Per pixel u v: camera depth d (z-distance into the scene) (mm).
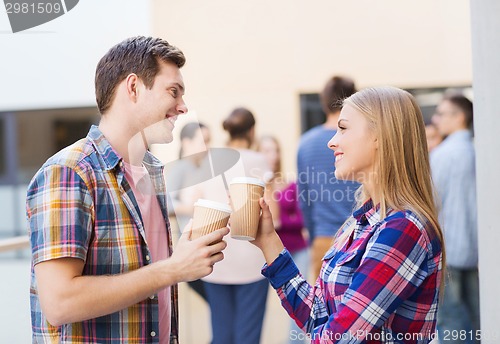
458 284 3041
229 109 3598
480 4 1806
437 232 1369
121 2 4516
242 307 2564
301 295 1521
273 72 4781
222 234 1378
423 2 4762
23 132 10633
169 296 1504
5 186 5883
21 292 2459
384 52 4824
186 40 4793
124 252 1370
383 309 1298
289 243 2527
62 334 1354
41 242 1301
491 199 1815
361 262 1330
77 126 10555
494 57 1773
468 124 3316
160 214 1523
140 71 1425
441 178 3092
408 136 1384
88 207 1341
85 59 4840
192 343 2746
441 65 4777
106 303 1278
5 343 2438
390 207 1362
